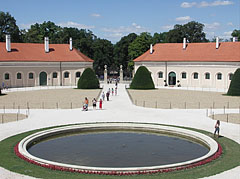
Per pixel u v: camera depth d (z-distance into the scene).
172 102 49.28
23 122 33.47
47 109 42.00
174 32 116.62
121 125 31.62
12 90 67.75
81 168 19.28
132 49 111.38
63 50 84.62
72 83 83.19
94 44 122.19
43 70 79.88
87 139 27.78
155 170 19.27
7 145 24.94
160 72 83.19
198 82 78.88
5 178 18.14
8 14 105.81
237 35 121.50
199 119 35.69
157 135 29.55
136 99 52.75
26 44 82.12
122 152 23.92
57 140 27.41
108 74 137.00
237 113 39.88
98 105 45.91
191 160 20.98
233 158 22.17
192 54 80.56
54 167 19.52
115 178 18.16
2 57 74.81
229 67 74.44
